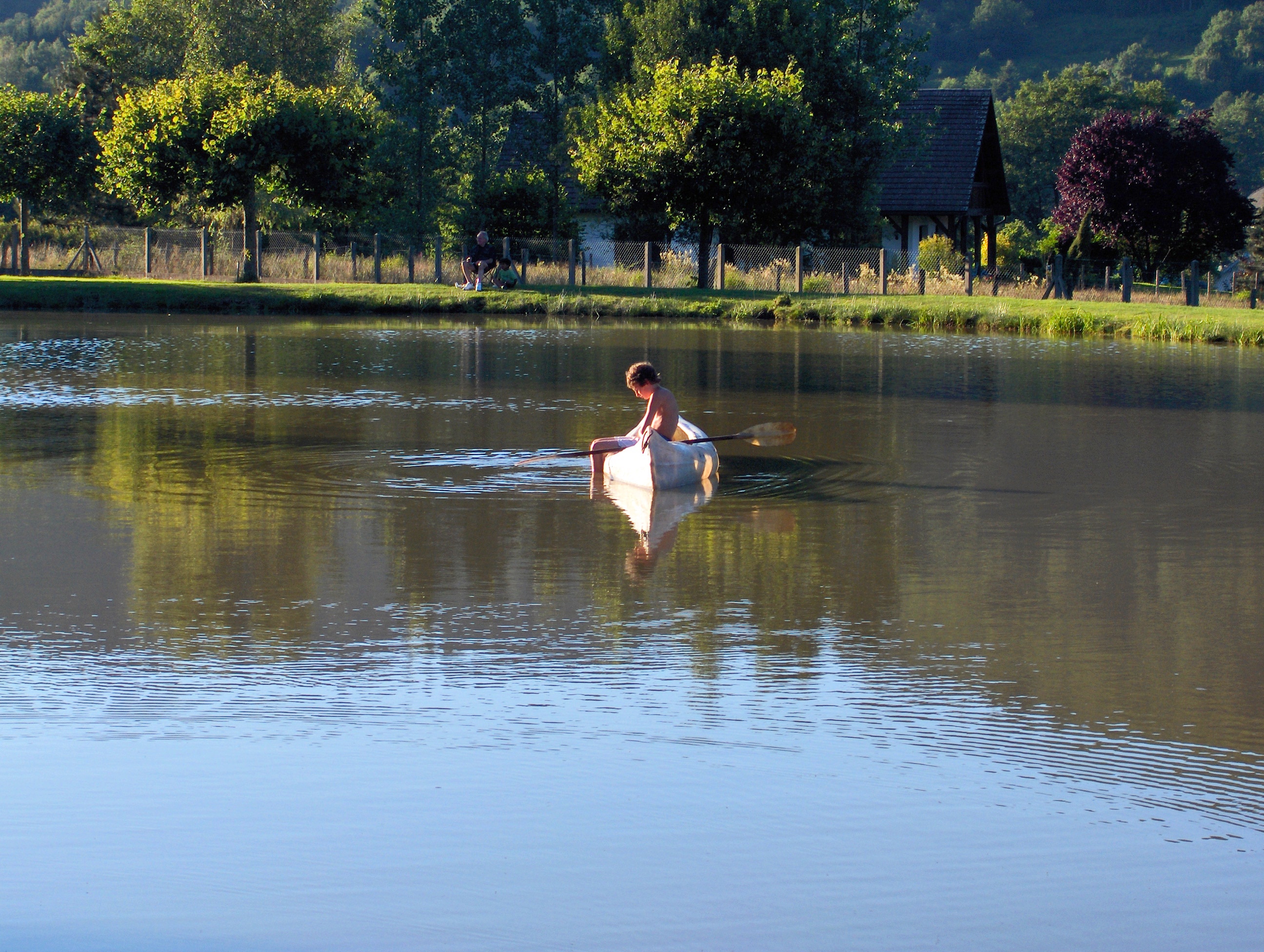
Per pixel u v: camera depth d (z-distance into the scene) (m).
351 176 58.16
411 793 8.09
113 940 6.59
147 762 8.46
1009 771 8.47
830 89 63.50
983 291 58.16
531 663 10.41
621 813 7.86
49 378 27.52
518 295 51.06
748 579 12.98
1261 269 101.62
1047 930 6.72
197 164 55.38
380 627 11.29
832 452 20.33
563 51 76.69
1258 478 18.31
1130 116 83.12
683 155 55.47
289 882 7.11
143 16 92.50
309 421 22.31
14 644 10.73
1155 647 10.95
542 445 20.36
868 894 7.05
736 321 48.09
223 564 13.30
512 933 6.68
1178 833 7.70
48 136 61.16
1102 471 18.83
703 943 6.61
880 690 9.88
